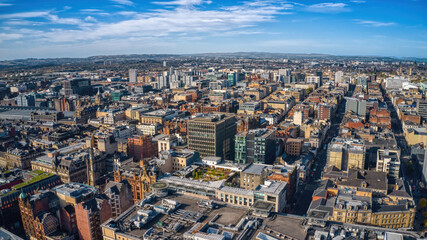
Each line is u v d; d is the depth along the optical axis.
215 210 189.25
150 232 166.25
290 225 172.50
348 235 161.75
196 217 178.75
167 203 192.12
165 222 176.38
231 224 170.38
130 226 171.88
